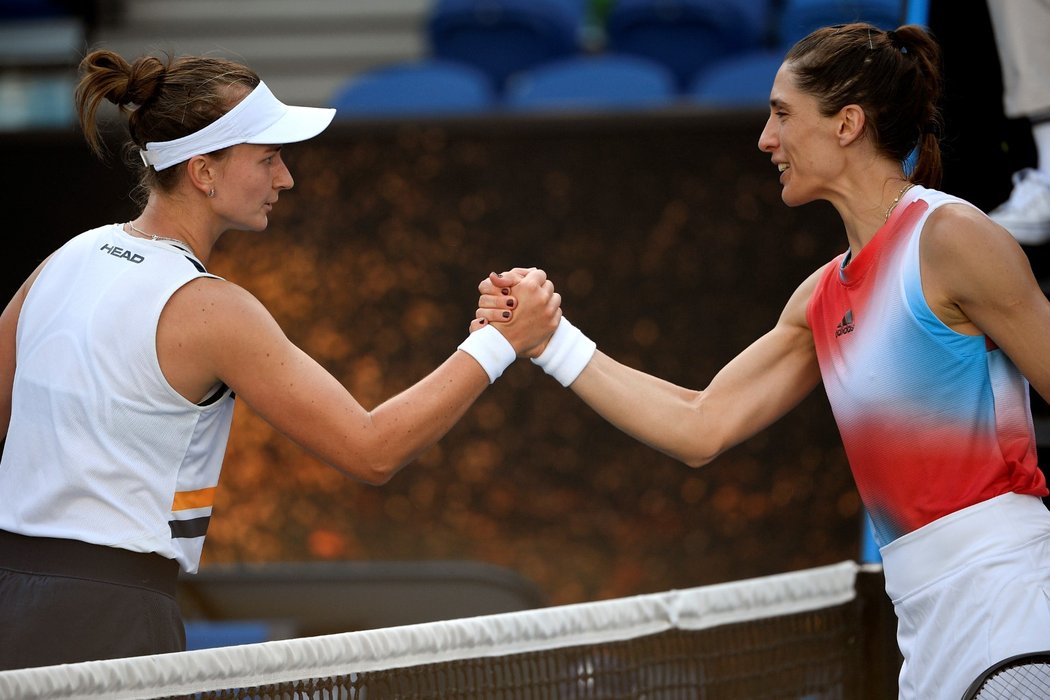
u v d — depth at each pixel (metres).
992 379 7.38
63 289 8.02
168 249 7.93
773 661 9.07
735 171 18.62
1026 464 7.40
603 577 19.22
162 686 6.87
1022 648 7.02
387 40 30.31
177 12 30.64
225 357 7.77
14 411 7.97
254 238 19.53
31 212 19.66
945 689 7.40
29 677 6.45
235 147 8.05
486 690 7.89
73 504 7.66
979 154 10.97
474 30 27.17
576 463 19.34
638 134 18.81
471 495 19.59
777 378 9.00
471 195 19.17
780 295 18.58
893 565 7.81
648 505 19.19
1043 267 11.23
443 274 19.27
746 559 18.91
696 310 18.77
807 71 7.85
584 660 8.27
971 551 7.32
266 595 17.48
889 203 7.84
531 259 19.09
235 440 20.14
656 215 18.81
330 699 7.35
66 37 28.59
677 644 8.66
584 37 30.62
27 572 7.62
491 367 8.69
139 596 7.62
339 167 19.36
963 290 7.16
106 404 7.62
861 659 9.44
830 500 18.69
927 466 7.47
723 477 19.02
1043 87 10.39
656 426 8.93
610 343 18.94
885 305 7.56
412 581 17.47
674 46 26.81
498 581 17.47
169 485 7.81
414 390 8.43
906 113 7.77
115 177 19.55
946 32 10.96
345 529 19.88
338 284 19.45
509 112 19.05
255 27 30.64
